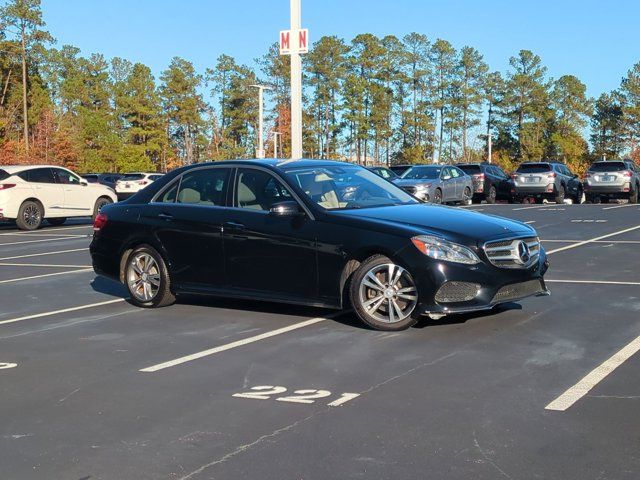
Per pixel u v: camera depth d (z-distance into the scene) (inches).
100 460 164.9
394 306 275.9
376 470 154.7
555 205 1059.9
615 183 1199.6
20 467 162.2
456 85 3981.3
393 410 191.2
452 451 163.2
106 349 264.5
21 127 3462.1
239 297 313.0
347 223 285.6
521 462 156.1
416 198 327.0
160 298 335.0
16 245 659.4
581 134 4136.3
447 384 211.0
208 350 258.8
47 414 196.5
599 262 432.5
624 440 166.6
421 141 4018.2
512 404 192.4
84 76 4195.4
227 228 313.0
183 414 193.5
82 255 561.6
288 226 298.0
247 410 195.2
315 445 169.5
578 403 191.8
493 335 266.5
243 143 4101.9
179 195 336.2
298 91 787.4
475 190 1270.9
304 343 264.2
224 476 154.3
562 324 280.1
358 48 3705.7
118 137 3878.0
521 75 3993.6
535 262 284.4
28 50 3331.7
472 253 269.0
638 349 243.0
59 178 874.8
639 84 3708.2
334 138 3816.4
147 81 3895.2
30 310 343.3
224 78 4065.0
